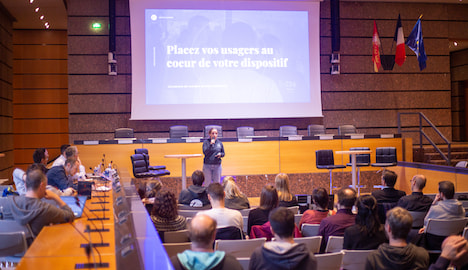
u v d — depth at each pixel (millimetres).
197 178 4430
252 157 8383
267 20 9836
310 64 9945
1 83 9992
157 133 9867
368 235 2684
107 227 2672
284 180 4234
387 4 10633
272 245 2068
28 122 12484
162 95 9516
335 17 10156
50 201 3184
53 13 10734
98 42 9695
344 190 3166
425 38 10852
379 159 7953
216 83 9680
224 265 1857
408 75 10742
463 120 13945
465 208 4348
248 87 9773
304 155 8516
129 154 8070
